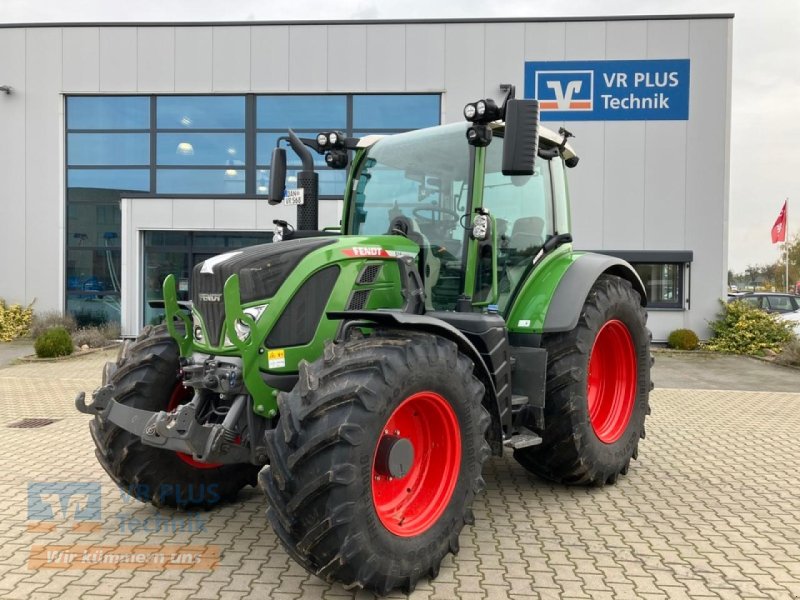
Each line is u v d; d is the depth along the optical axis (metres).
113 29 15.84
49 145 16.02
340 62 15.57
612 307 4.94
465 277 4.25
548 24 15.03
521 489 4.94
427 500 3.47
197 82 15.81
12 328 15.24
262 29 15.66
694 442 6.48
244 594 3.20
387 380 3.12
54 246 16.05
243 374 3.42
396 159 4.70
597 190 14.98
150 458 4.09
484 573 3.46
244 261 3.57
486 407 3.90
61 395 9.01
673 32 14.75
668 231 14.97
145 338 4.32
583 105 14.97
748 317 14.47
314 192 4.89
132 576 3.40
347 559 2.97
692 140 14.86
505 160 3.71
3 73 15.97
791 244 43.12
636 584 3.33
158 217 15.35
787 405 8.63
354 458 2.98
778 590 3.27
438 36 15.35
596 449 4.74
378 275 3.92
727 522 4.23
